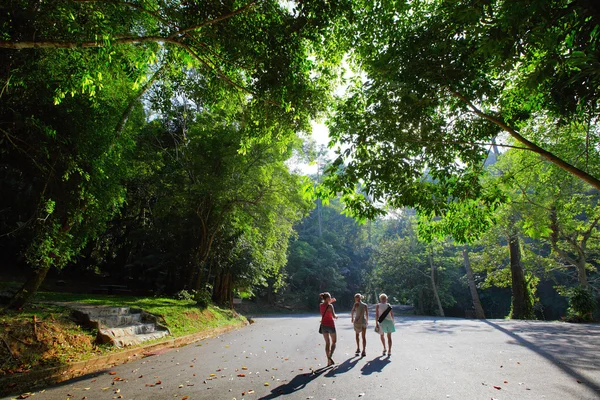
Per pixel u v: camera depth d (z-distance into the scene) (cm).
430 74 552
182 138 2042
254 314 3659
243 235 2195
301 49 737
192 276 1964
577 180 1792
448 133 677
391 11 624
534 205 1792
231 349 1010
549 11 394
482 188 714
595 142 1298
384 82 600
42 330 767
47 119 764
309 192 679
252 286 2605
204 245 2011
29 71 656
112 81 957
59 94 670
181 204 1902
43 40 560
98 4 668
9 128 706
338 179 639
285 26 667
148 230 2155
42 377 628
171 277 2327
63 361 701
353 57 771
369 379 622
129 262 2919
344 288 4988
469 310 4606
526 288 2520
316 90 796
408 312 4428
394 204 657
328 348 757
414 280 4112
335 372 683
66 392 564
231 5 653
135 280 2736
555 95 481
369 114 629
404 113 601
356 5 667
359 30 682
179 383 612
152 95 1324
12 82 646
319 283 4800
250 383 606
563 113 493
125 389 577
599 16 364
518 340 1121
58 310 912
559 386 567
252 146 1834
